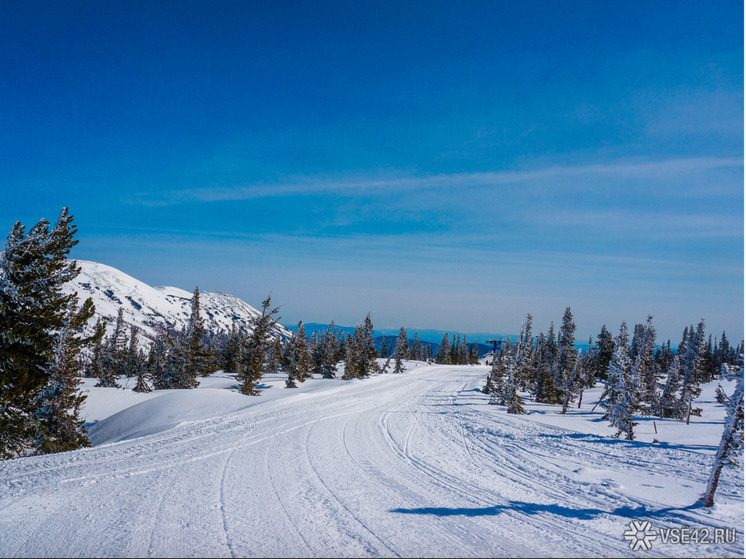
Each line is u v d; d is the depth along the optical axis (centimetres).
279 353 6475
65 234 1862
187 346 4725
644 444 1694
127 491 910
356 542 690
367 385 4691
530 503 933
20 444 1814
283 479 1048
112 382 4791
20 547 636
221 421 1952
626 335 3706
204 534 698
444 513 848
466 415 2648
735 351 8969
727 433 913
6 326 1647
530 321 4812
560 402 5078
